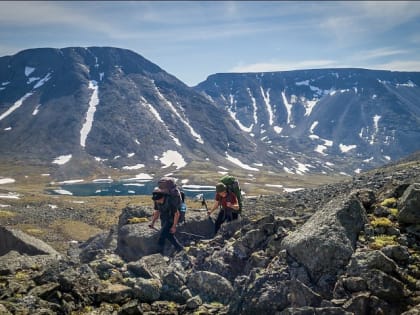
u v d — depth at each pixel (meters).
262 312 11.85
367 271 11.22
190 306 12.88
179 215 18.22
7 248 21.12
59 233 92.94
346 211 13.22
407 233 12.94
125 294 13.01
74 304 12.41
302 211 27.36
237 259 15.09
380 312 10.48
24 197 171.50
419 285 10.98
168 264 16.42
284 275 12.37
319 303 11.23
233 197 19.52
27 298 12.05
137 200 155.62
